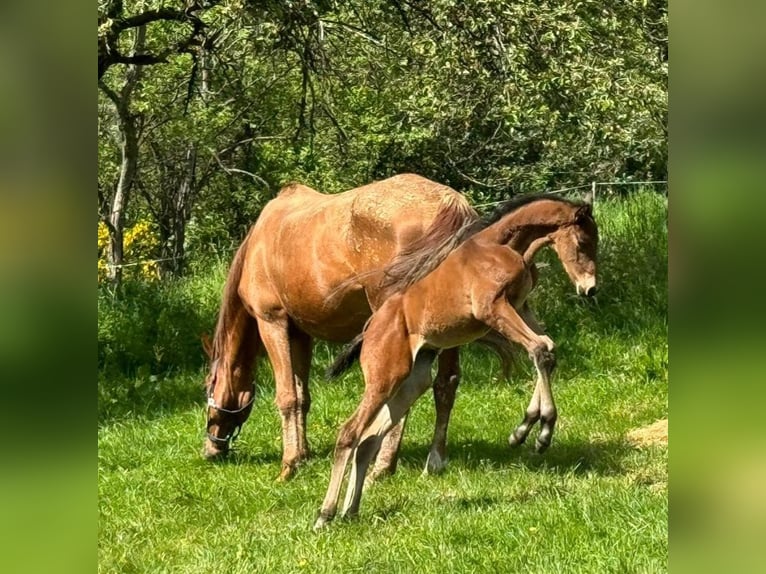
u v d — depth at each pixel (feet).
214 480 27.07
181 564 19.88
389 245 23.94
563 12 36.55
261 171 64.39
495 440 28.81
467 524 19.83
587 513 19.42
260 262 27.91
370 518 21.49
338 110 61.36
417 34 44.34
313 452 29.50
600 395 33.45
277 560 19.13
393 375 21.20
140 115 60.44
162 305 46.11
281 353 27.84
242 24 38.50
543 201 22.49
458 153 64.49
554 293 42.80
